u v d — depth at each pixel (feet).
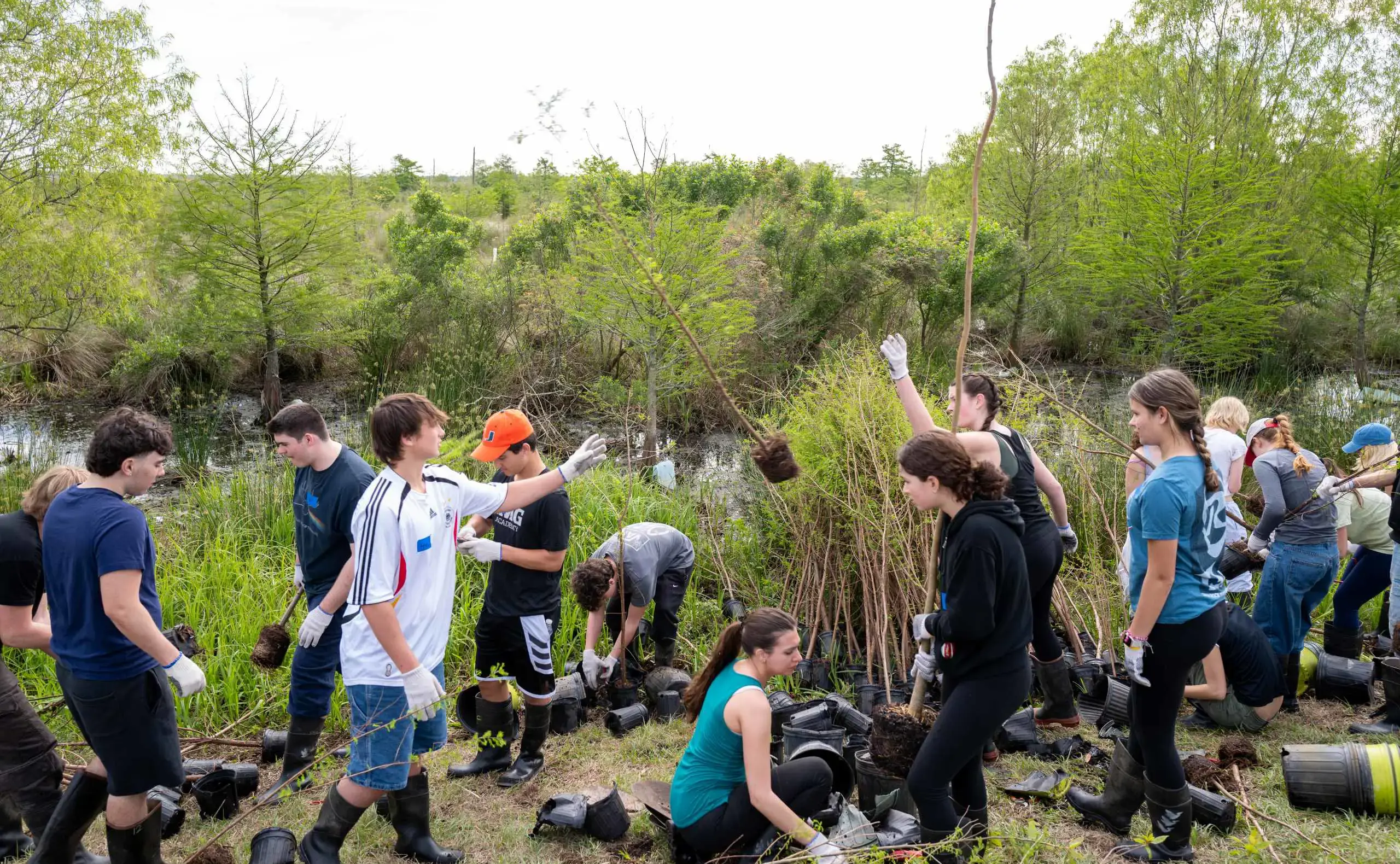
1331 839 11.87
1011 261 51.65
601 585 15.47
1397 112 50.31
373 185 88.43
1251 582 17.49
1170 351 50.62
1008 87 58.75
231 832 12.82
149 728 10.43
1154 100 53.62
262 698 16.57
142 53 42.52
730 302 38.78
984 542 9.59
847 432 19.34
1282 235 51.44
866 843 10.94
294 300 45.39
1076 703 15.97
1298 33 52.03
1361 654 18.10
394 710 10.66
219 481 30.48
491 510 12.08
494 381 46.24
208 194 43.34
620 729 15.72
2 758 11.62
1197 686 15.06
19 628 11.39
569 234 50.42
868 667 16.87
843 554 19.54
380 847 12.25
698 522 24.41
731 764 10.96
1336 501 16.42
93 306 45.52
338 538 13.33
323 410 46.88
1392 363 55.52
